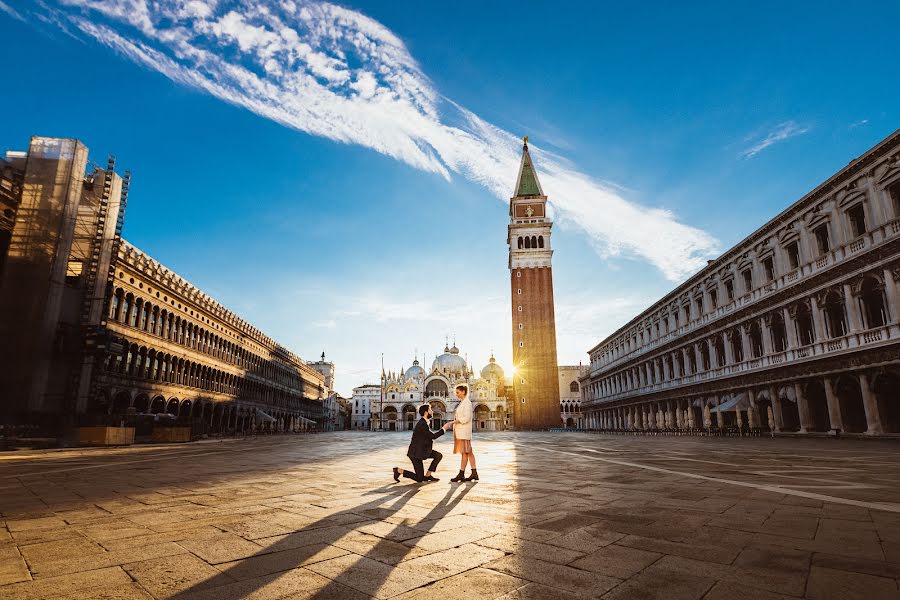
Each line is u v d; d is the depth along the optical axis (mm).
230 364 67812
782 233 44844
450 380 150875
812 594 4145
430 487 10867
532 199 116062
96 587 4344
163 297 51062
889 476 12195
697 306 62125
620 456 20438
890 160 33594
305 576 4668
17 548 5617
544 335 104375
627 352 89812
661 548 5605
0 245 36531
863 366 34719
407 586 4398
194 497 9383
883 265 33656
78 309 37875
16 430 31203
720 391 54688
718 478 12031
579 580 4547
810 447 25359
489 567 4945
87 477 12969
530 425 100125
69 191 36500
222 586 4391
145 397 47656
